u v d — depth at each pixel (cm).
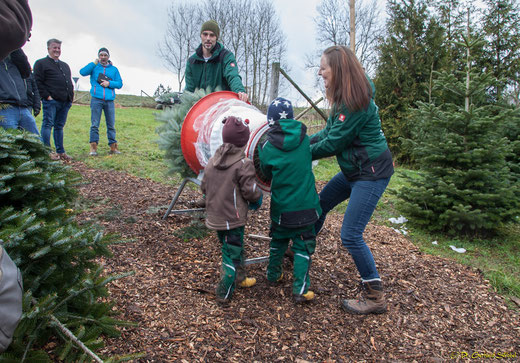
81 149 811
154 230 409
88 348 179
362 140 272
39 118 1320
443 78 495
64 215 229
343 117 262
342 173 319
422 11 1001
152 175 643
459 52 1074
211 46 436
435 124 483
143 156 787
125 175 633
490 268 401
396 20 1029
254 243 404
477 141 463
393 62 981
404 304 311
